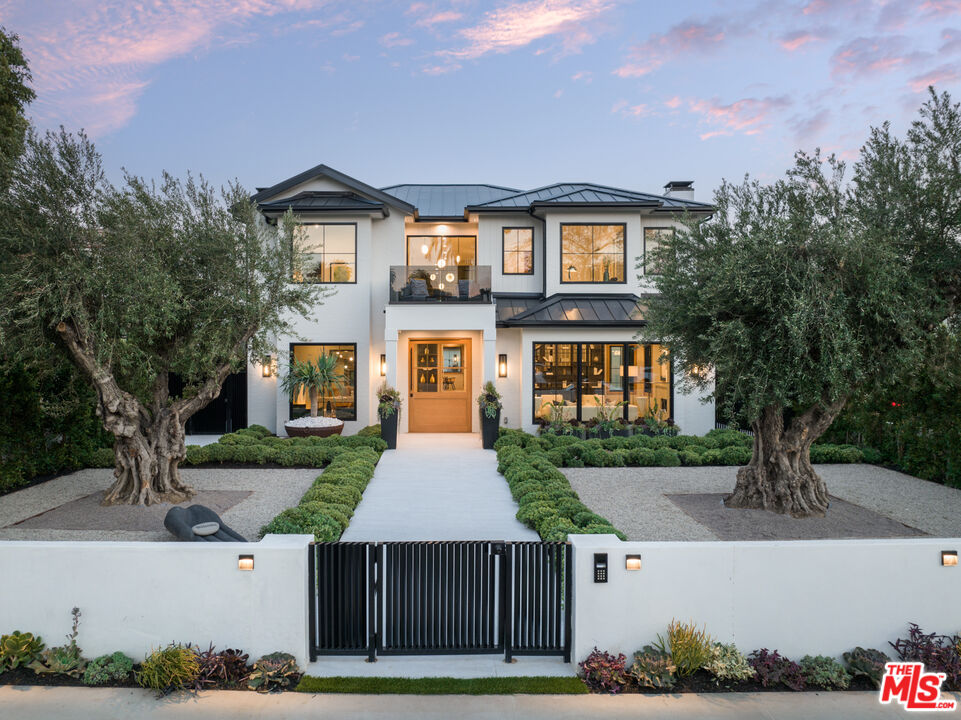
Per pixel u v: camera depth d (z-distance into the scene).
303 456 11.51
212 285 8.55
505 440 13.47
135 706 3.90
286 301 9.34
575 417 15.86
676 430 15.13
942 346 7.19
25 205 7.11
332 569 4.60
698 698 4.10
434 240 18.09
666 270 8.42
